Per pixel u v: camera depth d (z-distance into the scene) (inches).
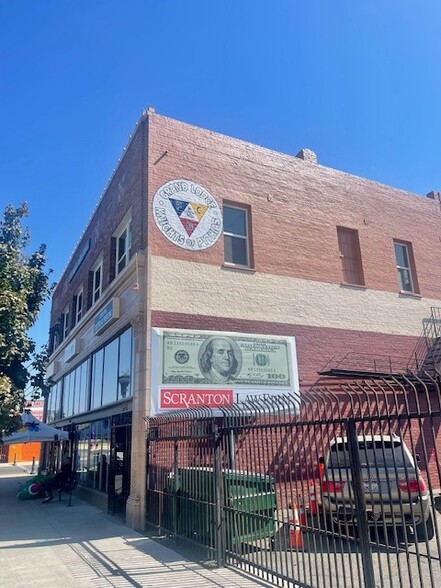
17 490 779.4
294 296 554.3
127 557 310.7
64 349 860.6
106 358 593.9
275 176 594.2
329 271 593.0
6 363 537.0
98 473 587.2
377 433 328.8
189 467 341.1
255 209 564.1
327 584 234.5
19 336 530.3
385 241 660.1
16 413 515.5
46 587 252.1
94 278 727.1
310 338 548.7
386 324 612.7
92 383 653.3
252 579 255.4
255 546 266.8
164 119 536.4
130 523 416.2
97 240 701.3
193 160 538.6
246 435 295.4
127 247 576.7
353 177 665.0
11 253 567.5
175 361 456.4
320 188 627.2
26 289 577.6
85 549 338.0
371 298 614.5
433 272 689.0
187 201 518.9
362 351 580.7
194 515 324.5
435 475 514.9
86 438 666.8
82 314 758.5
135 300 480.4
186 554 315.3
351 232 643.5
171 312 472.1
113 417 537.3
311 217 604.4
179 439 355.6
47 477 669.3
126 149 584.7
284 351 520.7
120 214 586.6
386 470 202.1
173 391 447.2
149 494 412.8
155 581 256.7
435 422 525.7
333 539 217.0
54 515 503.5
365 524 205.6
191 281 493.4
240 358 491.5
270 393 494.3
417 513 252.4
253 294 526.6
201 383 461.7
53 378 949.8
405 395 207.3
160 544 346.9
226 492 295.0
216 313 497.0
